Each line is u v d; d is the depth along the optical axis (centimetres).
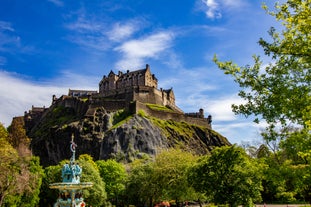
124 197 9550
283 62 2030
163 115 17688
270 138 2180
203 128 18638
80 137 15262
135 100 17175
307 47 1870
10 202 5634
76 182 2838
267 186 7638
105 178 9281
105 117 16088
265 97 2084
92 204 7194
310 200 4691
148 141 14438
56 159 15525
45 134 17362
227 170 4669
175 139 16038
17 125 12019
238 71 2158
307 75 1964
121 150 13862
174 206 8812
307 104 1861
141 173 7869
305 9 1759
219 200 4644
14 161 5225
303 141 1950
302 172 2067
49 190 7894
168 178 6894
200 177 4916
